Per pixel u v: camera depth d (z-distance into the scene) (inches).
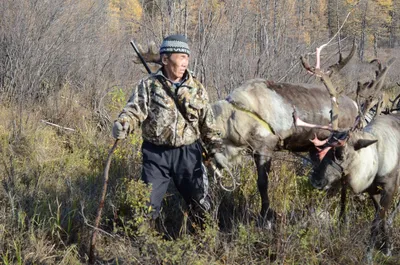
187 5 261.9
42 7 339.9
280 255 154.9
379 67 191.8
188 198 161.8
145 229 146.8
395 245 178.7
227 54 272.7
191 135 153.5
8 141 245.3
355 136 168.9
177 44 147.6
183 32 260.2
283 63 280.7
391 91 459.8
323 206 186.4
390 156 175.2
